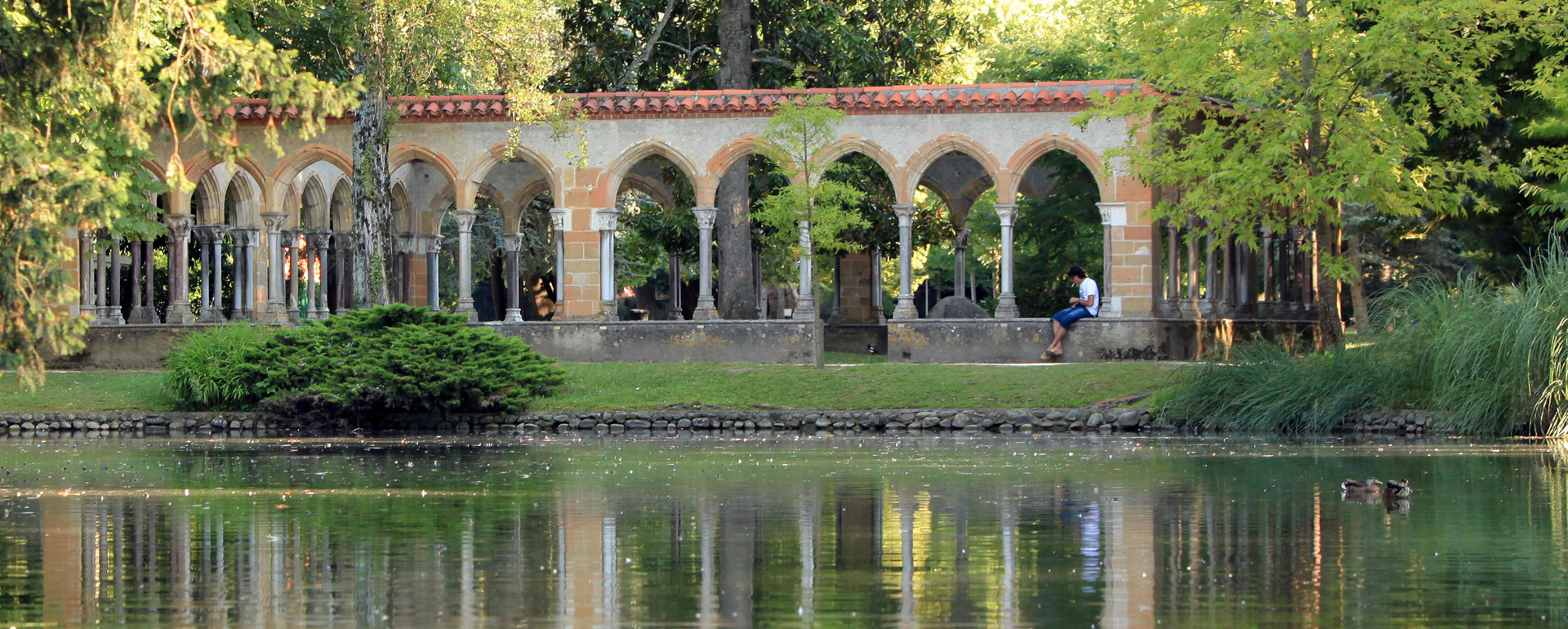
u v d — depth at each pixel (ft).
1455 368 78.18
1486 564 35.47
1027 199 149.59
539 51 103.45
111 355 104.27
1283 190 86.28
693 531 41.34
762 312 132.57
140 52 45.75
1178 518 43.65
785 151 96.94
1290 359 83.30
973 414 84.02
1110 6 131.13
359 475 58.08
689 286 197.36
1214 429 81.05
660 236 126.82
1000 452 68.64
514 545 38.96
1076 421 82.79
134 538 40.40
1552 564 35.37
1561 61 91.71
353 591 32.40
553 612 30.14
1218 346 88.89
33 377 46.62
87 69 45.60
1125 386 86.38
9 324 44.78
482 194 126.21
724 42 118.21
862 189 127.03
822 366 94.43
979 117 102.12
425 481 55.62
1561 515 44.04
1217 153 87.40
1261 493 49.85
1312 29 82.48
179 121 46.03
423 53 99.71
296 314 119.85
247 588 32.86
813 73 125.18
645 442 77.41
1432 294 83.61
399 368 86.89
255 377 88.99
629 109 104.17
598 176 105.29
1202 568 35.04
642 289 199.82
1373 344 83.25
